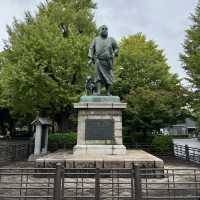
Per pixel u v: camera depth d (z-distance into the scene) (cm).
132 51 2755
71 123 2777
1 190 910
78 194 843
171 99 2227
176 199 763
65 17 2462
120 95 2730
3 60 2688
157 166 1061
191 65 2178
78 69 2192
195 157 1952
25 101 2208
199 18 2250
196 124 2288
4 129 4241
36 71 2038
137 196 664
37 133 1814
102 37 1462
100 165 1068
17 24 2703
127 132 2405
